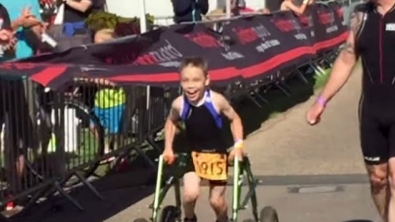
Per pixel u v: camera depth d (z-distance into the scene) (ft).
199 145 20.61
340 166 31.14
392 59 18.65
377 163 19.40
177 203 21.29
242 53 36.50
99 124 28.55
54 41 30.91
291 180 29.12
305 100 45.57
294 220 24.66
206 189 27.17
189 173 20.81
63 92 25.84
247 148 34.60
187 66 20.27
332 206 26.03
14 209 25.68
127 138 30.32
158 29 29.60
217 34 34.81
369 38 18.78
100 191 28.12
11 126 23.91
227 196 26.04
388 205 19.52
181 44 31.12
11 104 23.88
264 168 31.01
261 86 44.88
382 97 18.89
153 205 20.11
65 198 26.71
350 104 43.68
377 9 18.71
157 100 32.12
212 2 55.93
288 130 37.96
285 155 33.17
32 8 28.84
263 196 27.17
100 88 28.43
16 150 24.17
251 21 39.93
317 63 53.72
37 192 25.67
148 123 31.53
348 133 37.06
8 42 24.99
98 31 34.86
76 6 39.34
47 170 25.71
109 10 52.44
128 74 24.86
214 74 31.94
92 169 29.19
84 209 26.12
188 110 20.43
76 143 27.37
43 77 20.99
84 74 22.38
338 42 57.77
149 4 54.03
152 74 25.94
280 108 43.19
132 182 29.09
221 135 20.74
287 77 49.44
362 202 26.35
